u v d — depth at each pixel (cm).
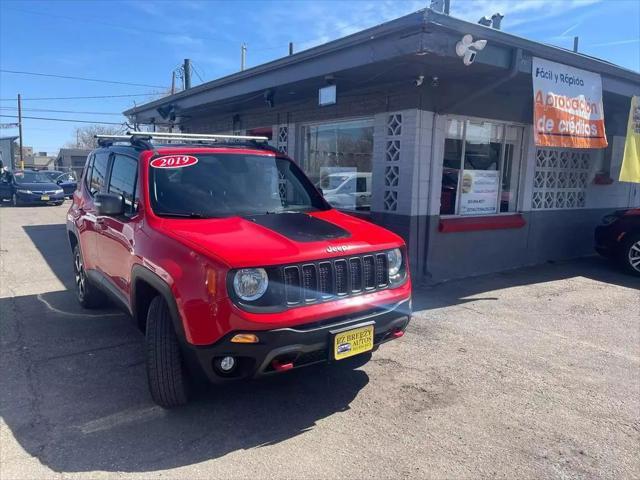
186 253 331
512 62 639
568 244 1025
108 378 419
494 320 607
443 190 799
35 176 2280
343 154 892
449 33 562
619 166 1099
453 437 345
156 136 484
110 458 310
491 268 874
